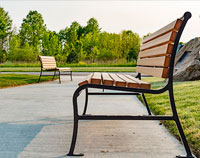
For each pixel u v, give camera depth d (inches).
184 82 294.4
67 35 1950.1
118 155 80.4
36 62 1460.4
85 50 1579.7
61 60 1569.9
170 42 86.6
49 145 90.7
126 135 103.0
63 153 82.6
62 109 160.1
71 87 306.0
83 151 84.3
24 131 109.0
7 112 150.3
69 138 99.1
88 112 150.3
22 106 171.2
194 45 347.3
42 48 1717.5
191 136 96.3
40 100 199.0
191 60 326.0
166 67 84.0
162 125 119.0
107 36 1509.6
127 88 81.2
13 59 1569.9
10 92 252.8
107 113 147.4
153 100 186.1
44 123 123.3
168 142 93.9
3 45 1695.4
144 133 105.9
